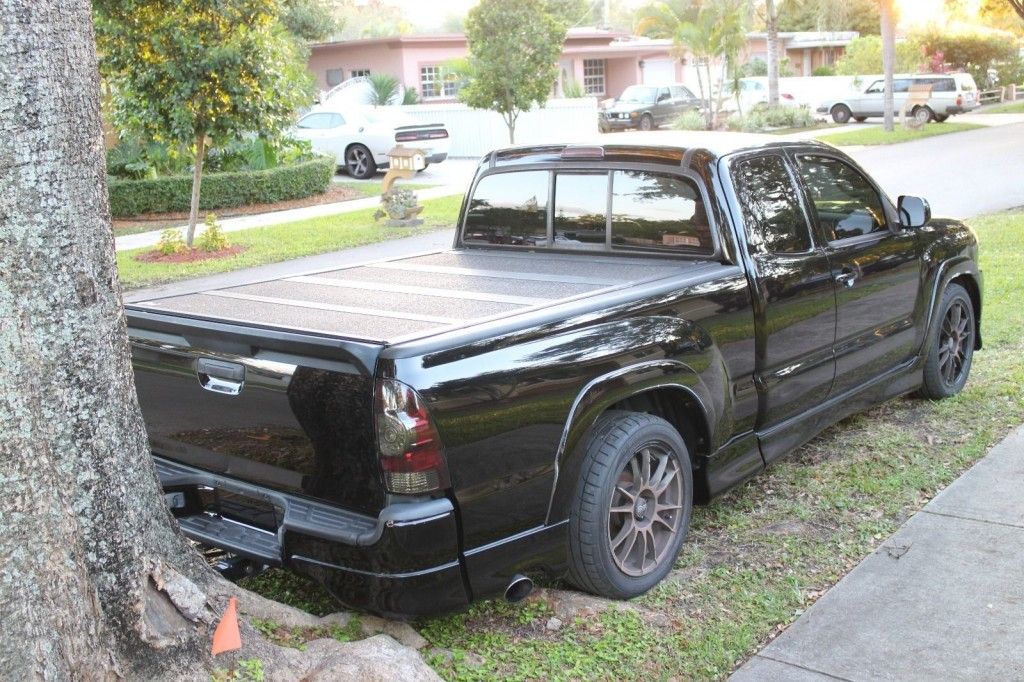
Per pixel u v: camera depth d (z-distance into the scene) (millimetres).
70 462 3035
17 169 2869
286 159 22344
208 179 19969
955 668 3672
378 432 3381
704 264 4809
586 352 3910
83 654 2930
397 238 15875
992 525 4781
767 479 5469
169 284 12750
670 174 4918
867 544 4684
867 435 6027
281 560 3713
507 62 22406
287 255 14516
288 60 17562
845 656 3783
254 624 3574
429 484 3428
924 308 6137
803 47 54312
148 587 3229
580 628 3979
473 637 3926
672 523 4398
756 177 4984
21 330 2893
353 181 24719
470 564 3607
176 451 4152
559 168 5348
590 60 43125
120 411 3188
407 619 3588
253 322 3783
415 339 3449
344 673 3311
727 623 4016
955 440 5883
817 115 40656
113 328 3166
